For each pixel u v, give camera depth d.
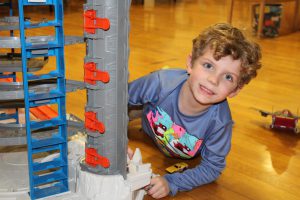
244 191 0.97
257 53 0.95
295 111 1.47
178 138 1.06
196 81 0.93
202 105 0.98
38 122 0.77
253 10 2.99
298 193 0.97
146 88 1.08
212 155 0.98
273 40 2.73
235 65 0.90
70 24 2.91
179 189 0.95
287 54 2.34
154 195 0.92
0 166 0.92
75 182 0.83
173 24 3.13
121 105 0.78
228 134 0.99
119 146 0.80
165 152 1.14
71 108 1.39
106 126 0.79
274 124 1.31
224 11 3.85
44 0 0.72
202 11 3.83
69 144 0.95
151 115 1.10
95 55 0.76
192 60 0.96
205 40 0.92
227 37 0.91
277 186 1.00
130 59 2.06
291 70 2.00
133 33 2.73
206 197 0.94
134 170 0.83
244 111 1.46
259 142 1.23
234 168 1.07
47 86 0.82
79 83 0.81
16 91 0.77
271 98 1.59
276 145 1.21
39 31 2.46
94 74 0.77
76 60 1.98
